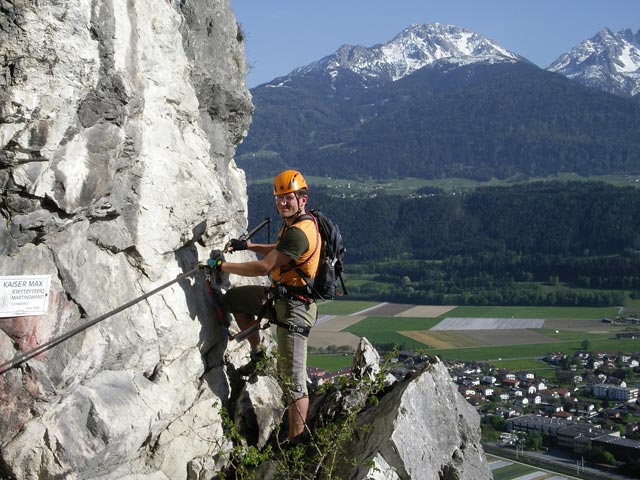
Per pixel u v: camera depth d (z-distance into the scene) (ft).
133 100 12.14
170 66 14.78
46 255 11.80
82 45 10.82
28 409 11.50
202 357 15.14
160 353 13.79
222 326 15.85
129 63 12.36
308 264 14.60
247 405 16.01
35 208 11.16
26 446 11.42
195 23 18.03
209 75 18.52
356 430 14.49
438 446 14.69
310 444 14.30
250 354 16.52
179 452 14.02
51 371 11.64
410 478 13.52
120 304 12.98
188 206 14.47
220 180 20.07
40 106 10.51
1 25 10.00
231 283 18.24
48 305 11.75
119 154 12.17
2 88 10.16
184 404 14.29
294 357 14.90
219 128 20.02
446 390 15.57
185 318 14.30
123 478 12.80
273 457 14.89
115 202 12.71
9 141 10.42
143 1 13.69
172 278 14.30
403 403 14.34
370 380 15.49
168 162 14.11
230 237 17.47
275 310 15.02
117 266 13.08
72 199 11.44
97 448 11.89
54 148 10.95
